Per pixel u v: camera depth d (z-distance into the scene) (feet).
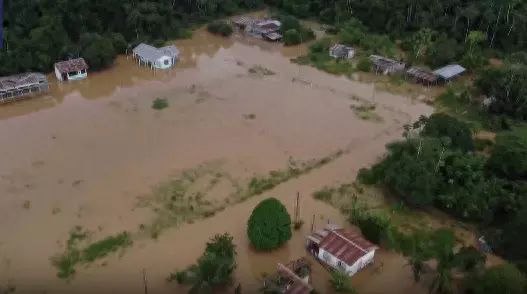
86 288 127.85
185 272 129.80
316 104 216.74
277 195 162.20
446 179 158.61
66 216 150.92
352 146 188.03
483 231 149.18
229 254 131.85
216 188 163.94
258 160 177.99
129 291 127.24
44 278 130.52
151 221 149.79
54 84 228.84
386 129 199.11
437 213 156.46
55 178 166.61
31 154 178.60
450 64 245.65
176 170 171.63
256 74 242.78
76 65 231.30
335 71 246.06
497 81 214.28
